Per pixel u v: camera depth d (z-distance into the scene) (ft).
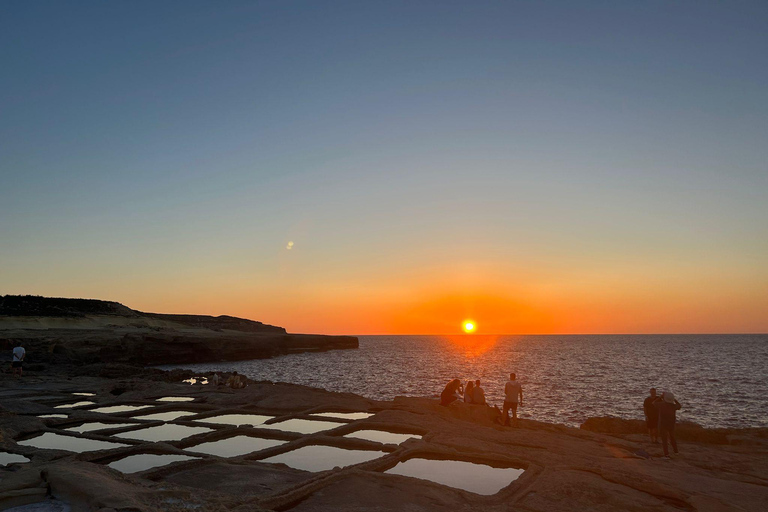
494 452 35.37
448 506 24.48
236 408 54.13
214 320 512.63
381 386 163.94
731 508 24.97
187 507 21.04
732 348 541.75
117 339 234.58
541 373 228.02
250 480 28.12
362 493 26.25
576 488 27.17
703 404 126.52
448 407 52.54
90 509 18.98
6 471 28.48
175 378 105.19
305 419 49.42
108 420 48.21
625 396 141.38
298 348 437.58
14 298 311.47
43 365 130.21
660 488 27.55
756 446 42.24
